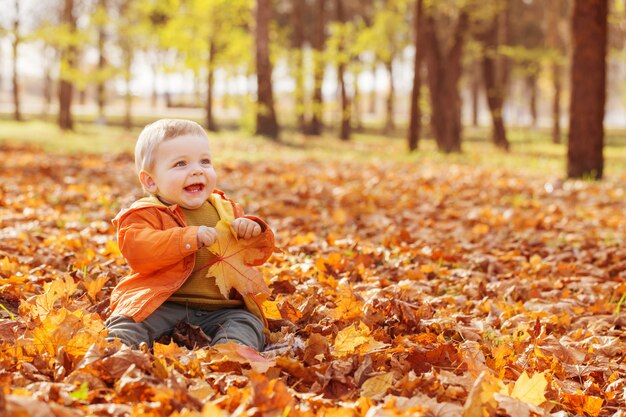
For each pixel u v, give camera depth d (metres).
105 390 2.56
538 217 8.47
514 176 14.06
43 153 15.03
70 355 2.83
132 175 11.30
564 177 13.42
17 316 3.73
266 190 10.21
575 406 2.99
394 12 25.11
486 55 26.81
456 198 10.42
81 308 3.65
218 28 26.62
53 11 39.53
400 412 2.46
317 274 4.95
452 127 23.48
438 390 2.84
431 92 24.09
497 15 26.64
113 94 66.75
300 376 2.90
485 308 4.49
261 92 25.78
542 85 49.38
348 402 2.67
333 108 30.34
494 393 2.70
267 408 2.40
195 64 27.06
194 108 51.69
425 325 3.85
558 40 34.09
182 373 2.77
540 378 2.83
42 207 7.54
